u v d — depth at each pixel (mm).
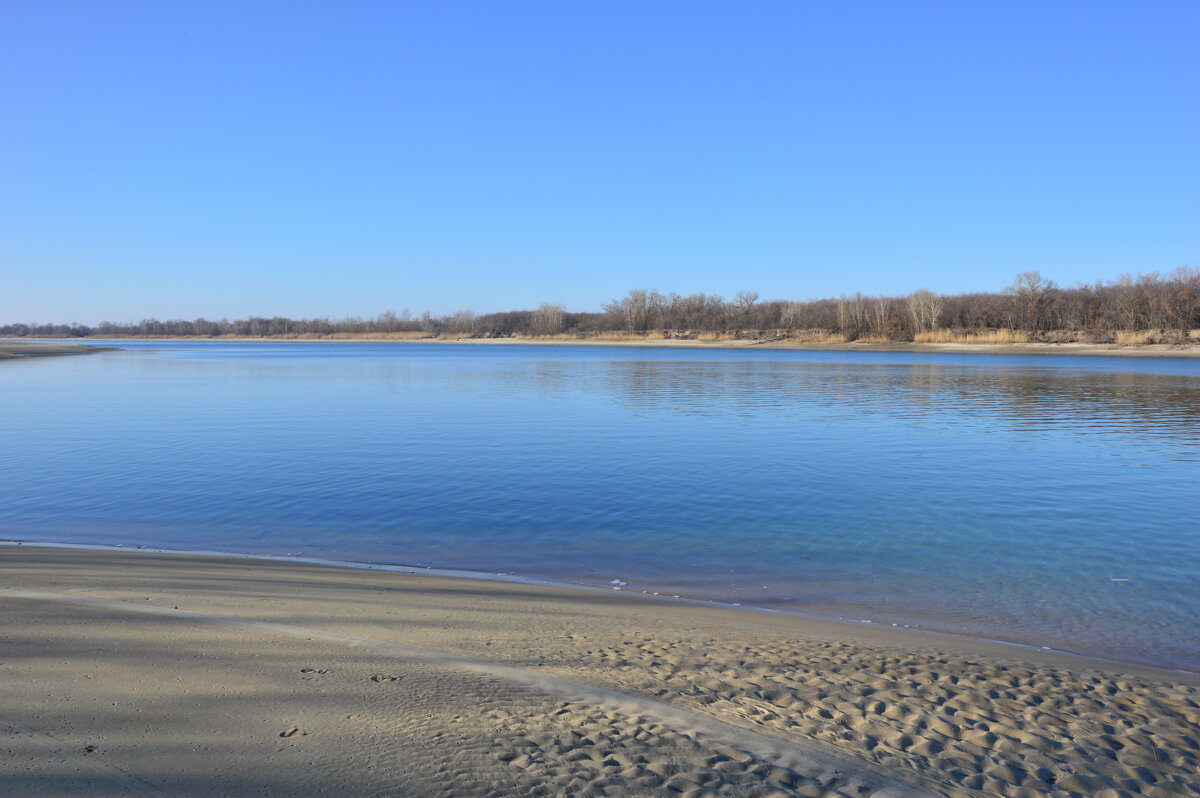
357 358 103062
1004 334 107250
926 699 6137
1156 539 13219
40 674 5727
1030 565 11664
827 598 10078
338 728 5000
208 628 7059
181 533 13641
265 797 4121
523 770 4539
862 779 4691
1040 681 6691
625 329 166875
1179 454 22516
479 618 8172
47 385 52031
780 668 6781
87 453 22828
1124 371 62188
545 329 179750
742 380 54594
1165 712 6035
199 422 30891
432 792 4242
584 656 6895
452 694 5664
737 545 12898
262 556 11992
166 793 4117
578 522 14500
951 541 13117
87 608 7609
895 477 18969
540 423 30312
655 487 17750
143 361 92812
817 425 29500
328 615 7910
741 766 4742
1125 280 117375
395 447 23953
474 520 14656
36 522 14445
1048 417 31891
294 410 35531
